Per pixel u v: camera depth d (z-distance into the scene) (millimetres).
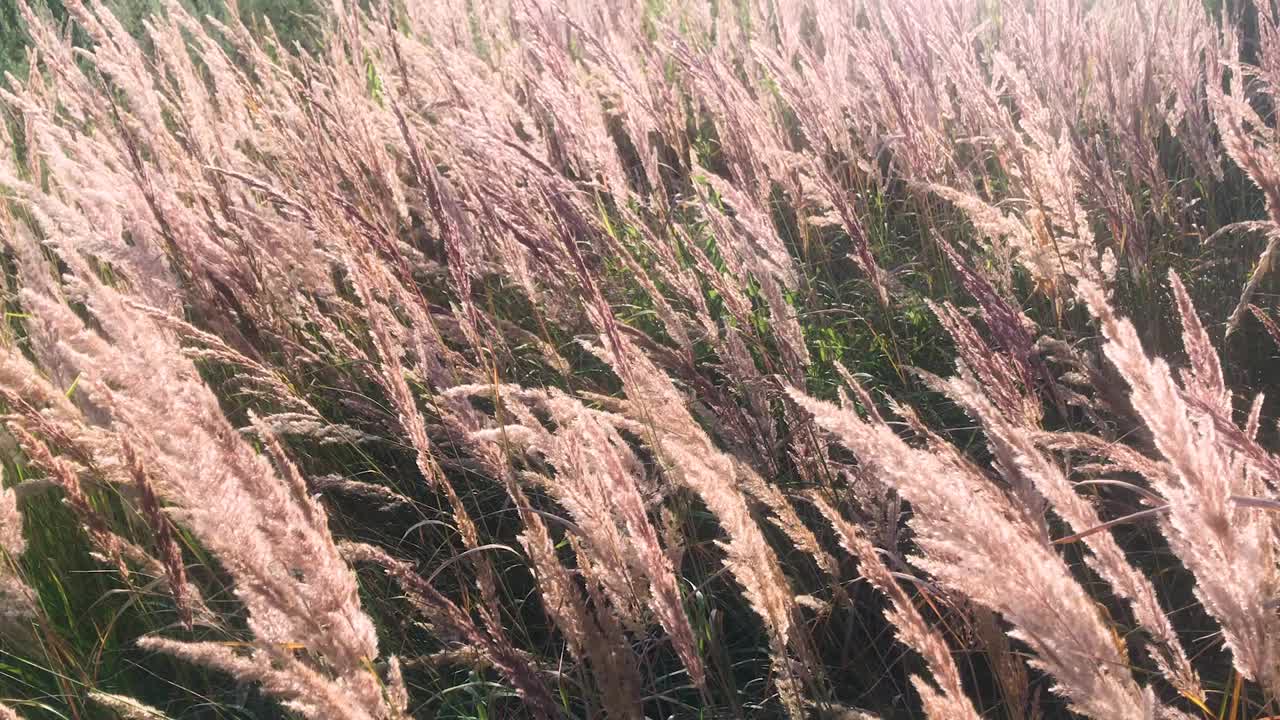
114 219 3457
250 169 4344
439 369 2988
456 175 3799
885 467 1294
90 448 2449
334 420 3533
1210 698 2082
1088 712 1258
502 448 2471
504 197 3336
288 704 1507
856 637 2471
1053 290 3217
